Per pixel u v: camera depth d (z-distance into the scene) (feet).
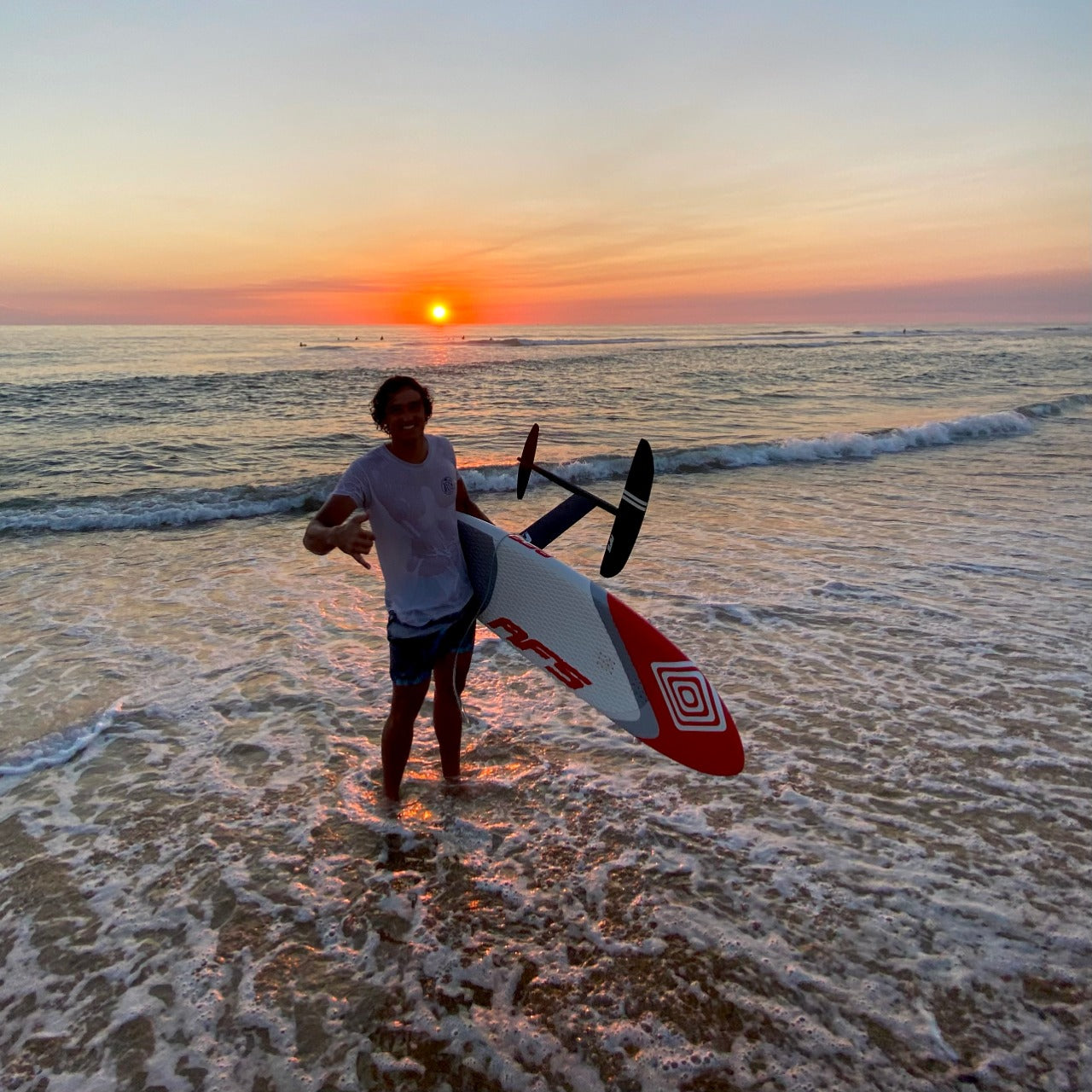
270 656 15.71
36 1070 6.88
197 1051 7.08
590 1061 6.98
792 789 11.10
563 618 10.54
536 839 10.04
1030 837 10.02
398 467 9.32
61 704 13.58
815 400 66.39
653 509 28.81
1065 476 34.45
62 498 28.91
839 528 25.75
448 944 8.34
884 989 7.69
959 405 62.44
